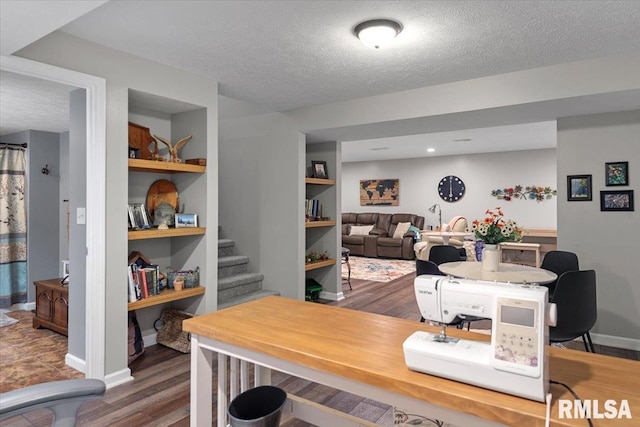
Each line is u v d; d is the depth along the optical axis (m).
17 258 4.75
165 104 3.36
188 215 3.45
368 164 10.62
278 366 1.33
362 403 2.52
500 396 0.95
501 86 3.36
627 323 3.55
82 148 2.90
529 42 2.70
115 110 2.79
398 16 2.33
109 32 2.54
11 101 3.51
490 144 7.63
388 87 3.74
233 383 1.80
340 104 4.26
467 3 2.19
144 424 2.23
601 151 3.63
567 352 1.25
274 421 1.44
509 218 8.72
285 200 4.71
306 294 5.01
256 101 4.26
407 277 6.85
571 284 2.55
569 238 3.79
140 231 2.97
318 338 1.37
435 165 9.65
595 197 3.66
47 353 3.33
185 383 2.77
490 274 3.05
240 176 5.12
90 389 1.09
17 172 4.70
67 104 3.60
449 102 3.62
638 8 2.23
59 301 3.76
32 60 2.37
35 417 2.35
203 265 3.49
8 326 4.08
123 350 2.82
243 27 2.48
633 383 1.03
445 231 7.71
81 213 2.91
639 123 3.46
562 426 0.84
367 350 1.26
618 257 3.57
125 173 2.85
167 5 2.20
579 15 2.32
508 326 0.97
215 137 3.56
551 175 8.25
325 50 2.85
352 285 6.22
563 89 3.11
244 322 1.56
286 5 2.21
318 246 5.46
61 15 1.78
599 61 2.98
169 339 3.48
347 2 2.18
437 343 1.10
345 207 11.02
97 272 2.67
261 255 4.93
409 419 1.92
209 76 3.42
